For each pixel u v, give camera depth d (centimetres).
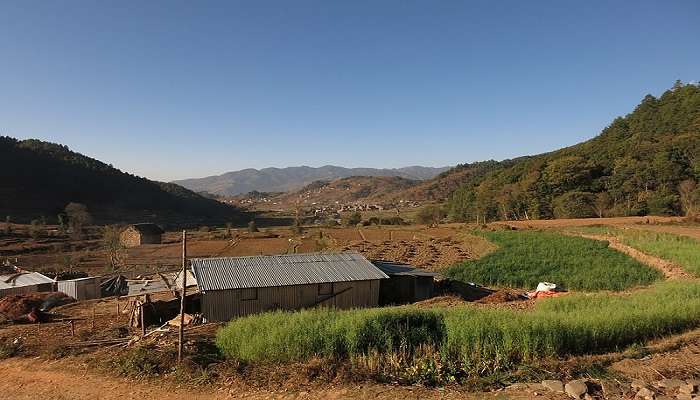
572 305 1858
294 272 2473
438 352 1201
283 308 2327
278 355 1250
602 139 11194
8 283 3675
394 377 1105
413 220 11144
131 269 5678
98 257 6912
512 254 4541
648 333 1377
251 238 7856
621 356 1181
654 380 1007
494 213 9906
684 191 7056
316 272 2497
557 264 3947
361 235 7231
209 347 1395
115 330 1878
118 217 14112
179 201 18675
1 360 1526
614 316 1406
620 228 5528
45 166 15762
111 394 1140
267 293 2297
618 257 4134
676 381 974
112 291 3919
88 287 3634
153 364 1264
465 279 3584
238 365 1211
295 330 1315
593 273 3516
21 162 15188
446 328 1309
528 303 2247
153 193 18175
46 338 1802
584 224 6356
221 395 1069
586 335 1280
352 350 1241
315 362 1177
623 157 8712
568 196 8256
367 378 1091
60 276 4866
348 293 2467
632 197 7869
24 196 13275
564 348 1245
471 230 6794
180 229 13225
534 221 7469
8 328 2061
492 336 1220
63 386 1224
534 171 9669
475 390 1000
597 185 8650
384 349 1251
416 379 1090
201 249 7000
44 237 9000
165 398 1085
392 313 1457
